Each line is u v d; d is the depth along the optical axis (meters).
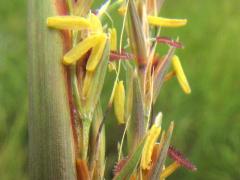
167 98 0.11
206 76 0.11
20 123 0.09
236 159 0.10
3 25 0.12
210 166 0.10
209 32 0.12
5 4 0.13
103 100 0.09
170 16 0.13
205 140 0.10
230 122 0.10
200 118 0.10
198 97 0.11
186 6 0.14
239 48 0.12
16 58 0.11
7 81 0.11
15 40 0.12
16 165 0.09
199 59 0.12
